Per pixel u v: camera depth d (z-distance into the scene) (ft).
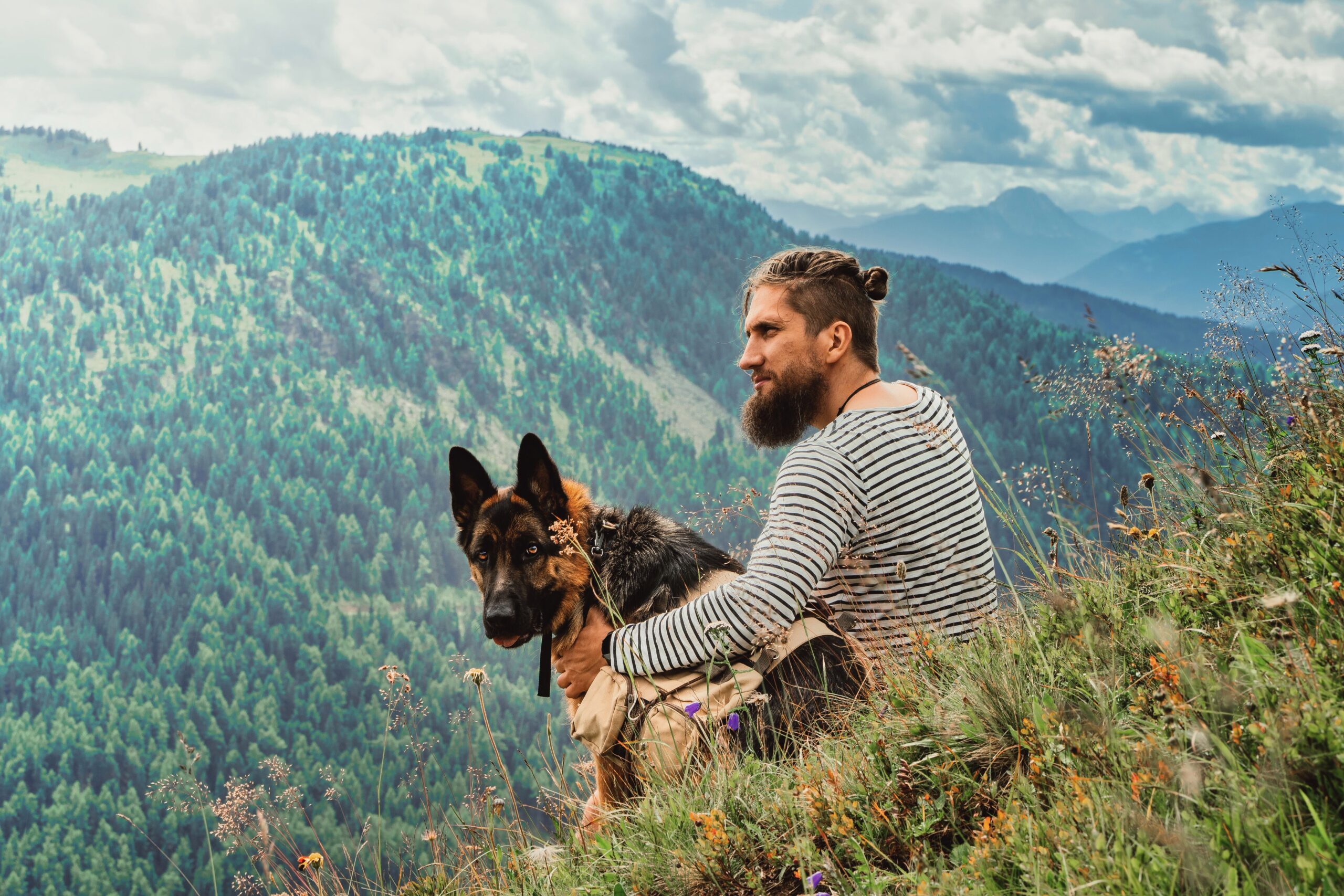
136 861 403.54
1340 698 5.25
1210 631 6.68
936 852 6.51
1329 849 4.38
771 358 10.23
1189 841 4.74
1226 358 8.72
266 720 521.65
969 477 9.72
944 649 8.34
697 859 7.35
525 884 8.86
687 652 9.55
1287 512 7.19
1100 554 8.97
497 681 422.82
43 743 497.87
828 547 9.14
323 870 9.51
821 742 8.36
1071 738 6.07
